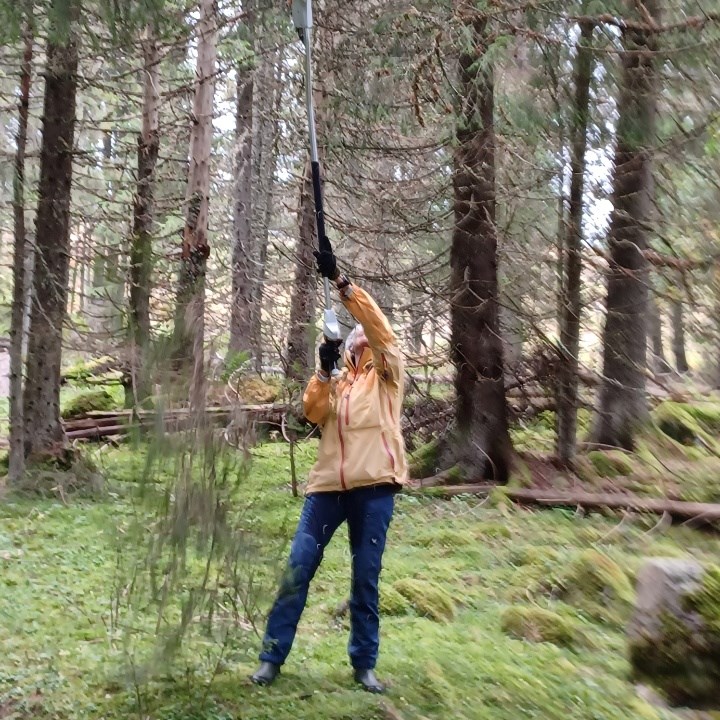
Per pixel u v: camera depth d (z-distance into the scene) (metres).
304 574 3.49
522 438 11.03
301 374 9.17
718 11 4.98
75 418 11.51
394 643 4.26
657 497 7.29
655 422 8.36
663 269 4.80
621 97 5.67
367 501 3.56
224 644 3.32
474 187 8.77
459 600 5.21
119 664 3.53
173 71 15.09
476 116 8.34
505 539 6.82
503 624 4.68
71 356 14.24
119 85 12.23
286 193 15.33
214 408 3.22
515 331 9.08
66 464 8.02
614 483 7.94
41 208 8.35
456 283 9.25
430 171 10.51
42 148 8.41
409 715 3.27
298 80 11.40
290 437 8.40
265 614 3.40
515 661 4.03
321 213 3.77
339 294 3.61
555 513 7.68
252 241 16.31
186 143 15.70
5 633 4.15
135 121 16.73
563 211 7.67
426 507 8.12
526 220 9.53
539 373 9.16
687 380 5.36
